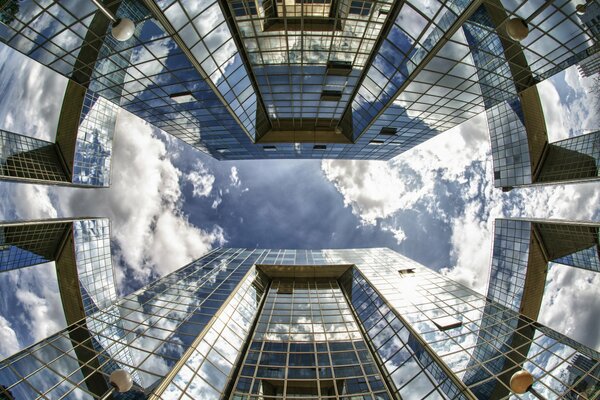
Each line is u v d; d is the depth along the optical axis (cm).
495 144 4553
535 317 4134
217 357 2227
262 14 2048
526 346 2075
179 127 3838
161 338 2266
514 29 1173
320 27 2162
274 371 2211
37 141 4381
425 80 2433
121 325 2486
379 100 2969
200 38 1983
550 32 2016
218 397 1931
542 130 4041
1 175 3728
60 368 2006
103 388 1869
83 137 4581
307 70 2708
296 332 2773
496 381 1758
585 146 3678
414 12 1883
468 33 1869
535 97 4000
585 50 2233
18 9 1825
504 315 2512
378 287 3250
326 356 2392
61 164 4481
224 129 3678
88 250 4897
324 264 4231
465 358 1945
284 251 5003
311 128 4125
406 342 2278
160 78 2450
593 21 1912
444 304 2778
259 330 2827
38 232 4472
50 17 1886
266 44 2342
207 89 2541
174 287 3278
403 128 3672
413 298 2938
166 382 1800
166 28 1764
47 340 2264
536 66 2422
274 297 3672
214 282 3425
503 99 3011
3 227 4144
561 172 3822
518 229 4478
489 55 2162
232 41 2239
